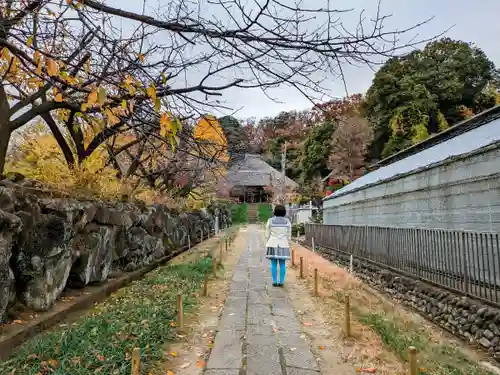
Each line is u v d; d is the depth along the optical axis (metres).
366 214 15.28
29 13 3.77
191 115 4.67
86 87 4.44
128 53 4.09
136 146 12.54
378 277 10.64
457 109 36.50
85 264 7.04
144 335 5.02
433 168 9.55
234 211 54.34
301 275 11.15
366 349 5.25
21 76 5.77
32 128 10.11
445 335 6.73
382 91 37.00
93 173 9.01
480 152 7.65
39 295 5.57
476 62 37.78
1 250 4.68
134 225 10.63
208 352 5.11
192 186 18.64
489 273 6.25
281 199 44.34
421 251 8.71
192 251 17.92
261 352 5.11
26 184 6.50
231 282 10.40
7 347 4.38
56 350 4.21
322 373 4.55
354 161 35.66
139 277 10.08
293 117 59.34
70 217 6.54
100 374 3.85
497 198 7.25
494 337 5.67
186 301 7.34
